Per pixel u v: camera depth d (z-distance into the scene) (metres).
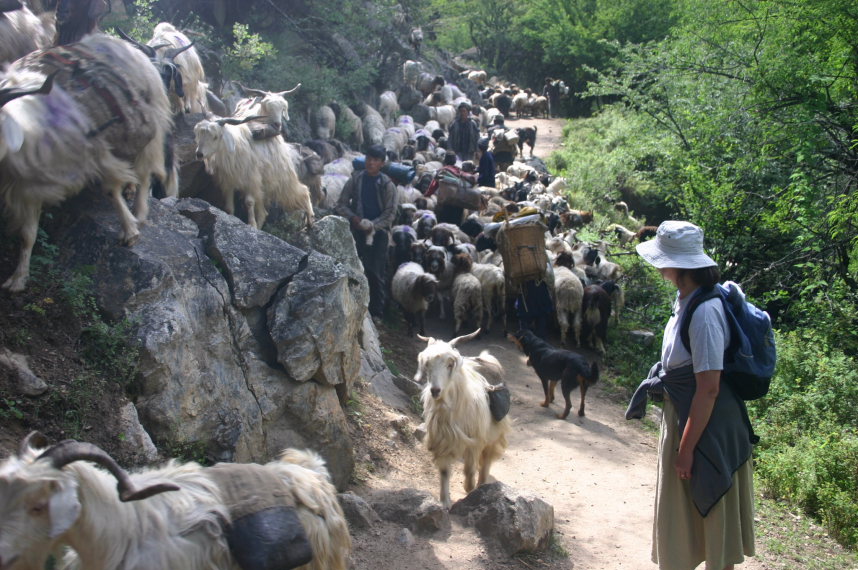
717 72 13.27
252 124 7.14
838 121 11.59
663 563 3.77
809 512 6.76
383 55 20.05
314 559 3.16
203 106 8.41
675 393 3.72
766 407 8.75
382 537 4.82
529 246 9.88
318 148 12.69
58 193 4.51
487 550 4.84
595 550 5.32
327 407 5.54
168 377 4.55
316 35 16.09
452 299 10.84
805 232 10.81
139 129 4.91
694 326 3.56
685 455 3.55
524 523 4.93
